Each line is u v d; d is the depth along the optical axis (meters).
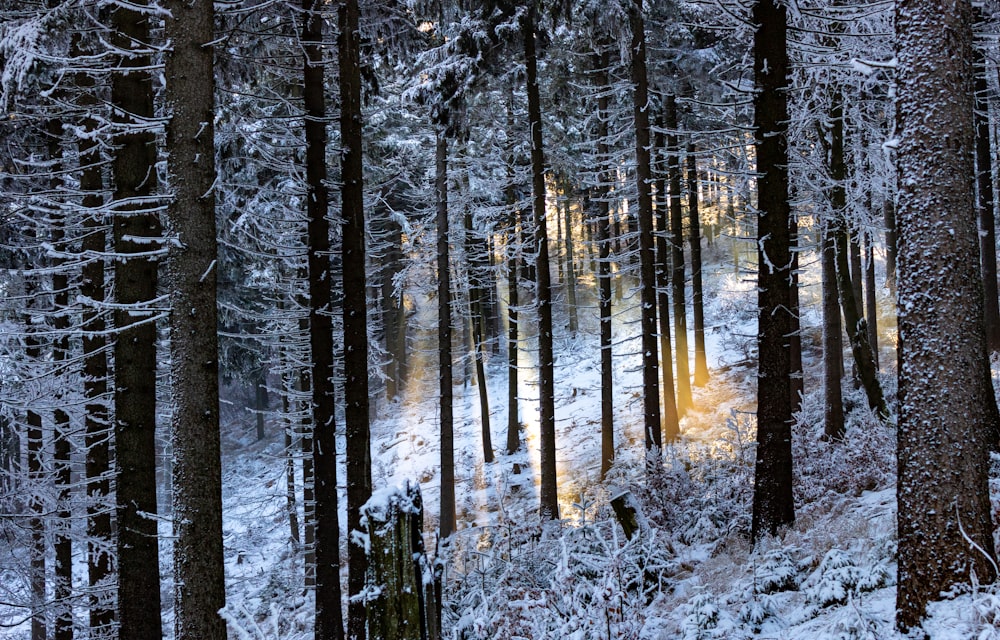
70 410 10.41
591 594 5.57
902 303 5.04
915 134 4.95
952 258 4.80
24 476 9.55
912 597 4.80
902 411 5.01
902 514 4.96
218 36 10.05
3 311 11.42
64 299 11.20
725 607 6.46
